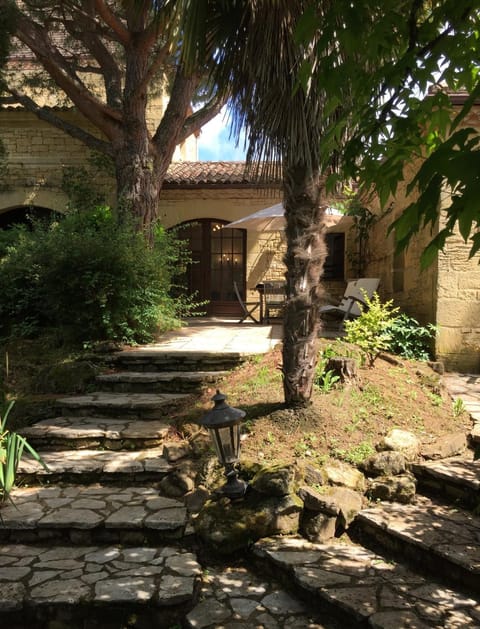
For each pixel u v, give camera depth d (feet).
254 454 13.17
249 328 31.58
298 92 12.10
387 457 12.84
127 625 9.11
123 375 19.39
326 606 9.02
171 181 37.70
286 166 13.53
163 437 15.37
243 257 41.98
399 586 9.32
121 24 29.09
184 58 10.68
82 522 11.39
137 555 10.81
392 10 5.08
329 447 13.46
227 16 11.34
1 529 11.51
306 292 14.05
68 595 9.25
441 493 12.41
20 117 39.11
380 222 33.55
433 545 9.85
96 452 15.02
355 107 5.32
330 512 11.13
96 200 38.22
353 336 19.66
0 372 20.18
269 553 10.44
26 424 17.01
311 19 5.04
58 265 22.86
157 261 26.08
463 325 23.50
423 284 25.53
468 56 4.84
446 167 3.21
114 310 23.17
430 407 16.10
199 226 42.01
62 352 22.02
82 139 32.42
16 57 41.14
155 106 40.81
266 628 8.71
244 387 16.80
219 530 11.02
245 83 12.37
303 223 13.84
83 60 40.42
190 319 39.78
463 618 8.35
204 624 8.80
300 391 14.24
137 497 12.84
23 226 31.45
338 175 5.71
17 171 39.60
